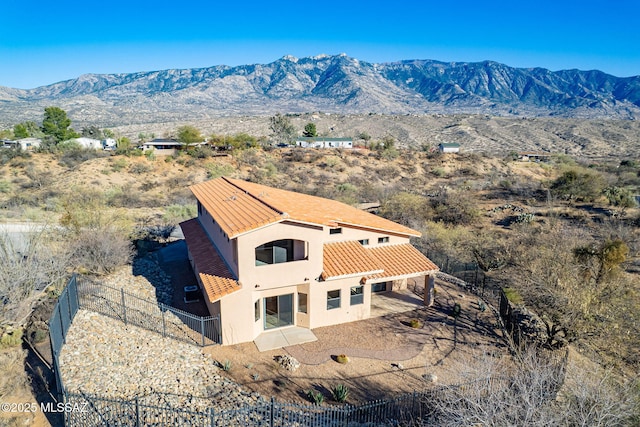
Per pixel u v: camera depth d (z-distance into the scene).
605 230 35.00
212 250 22.34
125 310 18.55
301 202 23.72
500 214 44.88
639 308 17.83
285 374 15.70
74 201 39.69
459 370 14.55
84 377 13.99
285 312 19.31
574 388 11.28
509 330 19.75
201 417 11.80
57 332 14.70
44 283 20.64
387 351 17.66
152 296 22.00
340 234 22.36
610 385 11.77
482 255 28.91
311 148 83.00
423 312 21.64
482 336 19.20
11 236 24.97
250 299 17.75
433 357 17.30
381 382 15.41
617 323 17.00
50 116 101.12
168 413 12.49
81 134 114.19
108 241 24.58
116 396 13.19
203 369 15.68
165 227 35.22
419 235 24.28
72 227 27.50
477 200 51.75
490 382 12.17
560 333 19.03
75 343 15.95
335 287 19.66
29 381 13.75
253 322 18.05
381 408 13.38
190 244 24.27
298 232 18.00
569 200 49.72
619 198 45.81
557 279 18.72
